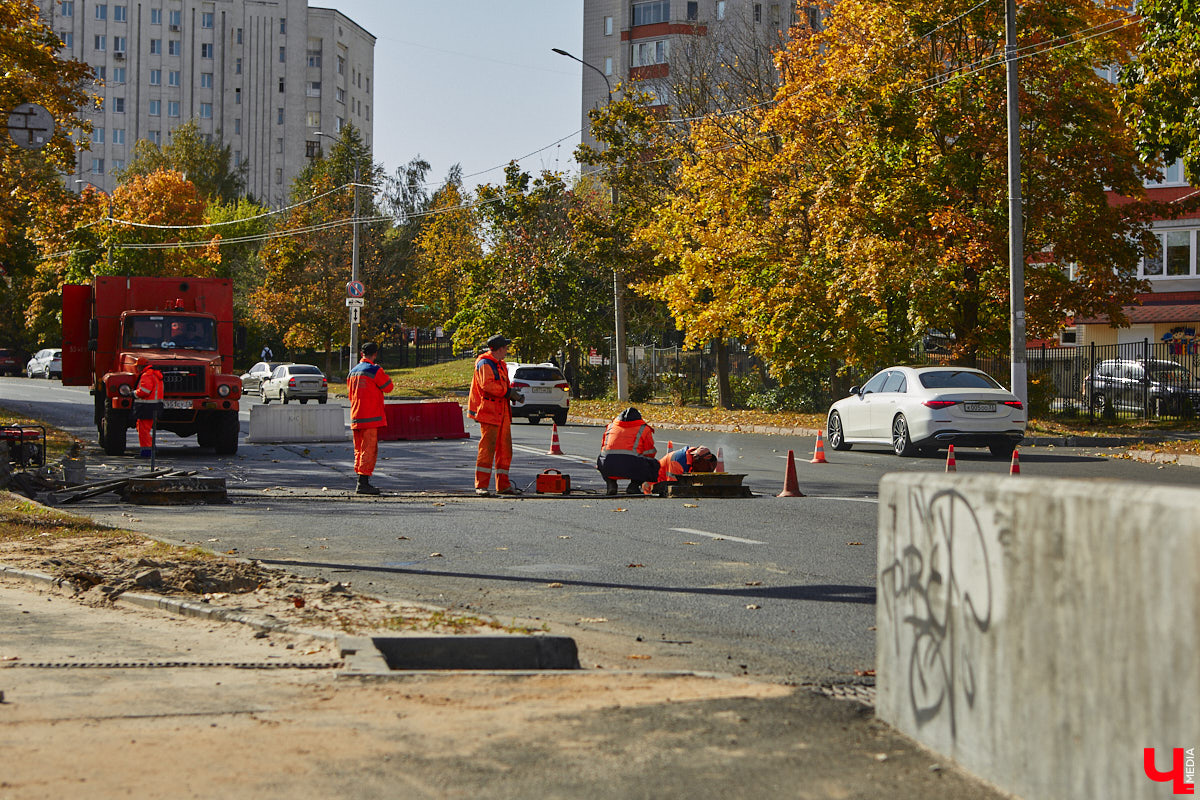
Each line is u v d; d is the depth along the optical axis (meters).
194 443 26.88
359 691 5.57
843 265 31.50
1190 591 3.12
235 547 11.09
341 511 14.03
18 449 17.48
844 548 11.19
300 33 125.38
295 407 27.33
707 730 4.84
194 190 78.12
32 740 4.72
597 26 85.25
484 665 6.56
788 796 4.03
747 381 45.00
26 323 82.06
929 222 29.52
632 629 7.62
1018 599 3.92
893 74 30.11
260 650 6.66
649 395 48.56
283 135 125.25
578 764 4.39
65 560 9.62
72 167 32.88
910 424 22.17
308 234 69.94
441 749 4.59
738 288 37.25
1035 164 29.03
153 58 122.00
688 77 48.97
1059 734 3.69
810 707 5.21
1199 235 45.97
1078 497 3.61
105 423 23.14
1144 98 21.02
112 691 5.63
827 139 33.06
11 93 29.61
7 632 7.24
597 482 18.19
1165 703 3.21
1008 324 30.98
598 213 52.34
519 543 11.45
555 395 35.56
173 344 24.23
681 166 40.94
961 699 4.29
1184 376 34.59
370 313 69.31
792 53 36.22
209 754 4.52
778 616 8.07
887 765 4.33
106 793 4.04
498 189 50.34
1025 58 28.58
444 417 27.59
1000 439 21.88
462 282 74.62
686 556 10.67
